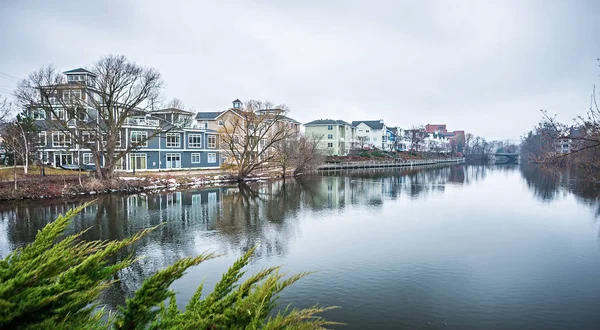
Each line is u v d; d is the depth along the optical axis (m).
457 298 10.57
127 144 41.41
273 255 14.39
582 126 11.29
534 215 22.66
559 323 9.23
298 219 21.38
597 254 14.52
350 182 44.25
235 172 45.69
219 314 2.31
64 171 38.81
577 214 22.91
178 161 48.09
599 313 9.73
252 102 43.41
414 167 81.06
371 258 13.99
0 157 44.16
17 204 24.73
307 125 83.81
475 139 145.62
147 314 2.25
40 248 2.20
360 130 99.38
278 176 49.09
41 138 37.88
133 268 12.72
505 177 51.84
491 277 12.12
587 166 12.06
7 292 1.80
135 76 32.03
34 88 27.11
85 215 21.98
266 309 2.53
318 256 14.23
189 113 43.81
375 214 23.06
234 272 2.84
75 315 2.13
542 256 14.32
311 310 2.58
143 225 19.48
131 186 32.53
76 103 29.42
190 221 20.58
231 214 22.73
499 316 9.54
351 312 9.66
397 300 10.36
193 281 11.50
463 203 27.52
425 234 17.75
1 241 15.98
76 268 2.10
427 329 8.87
